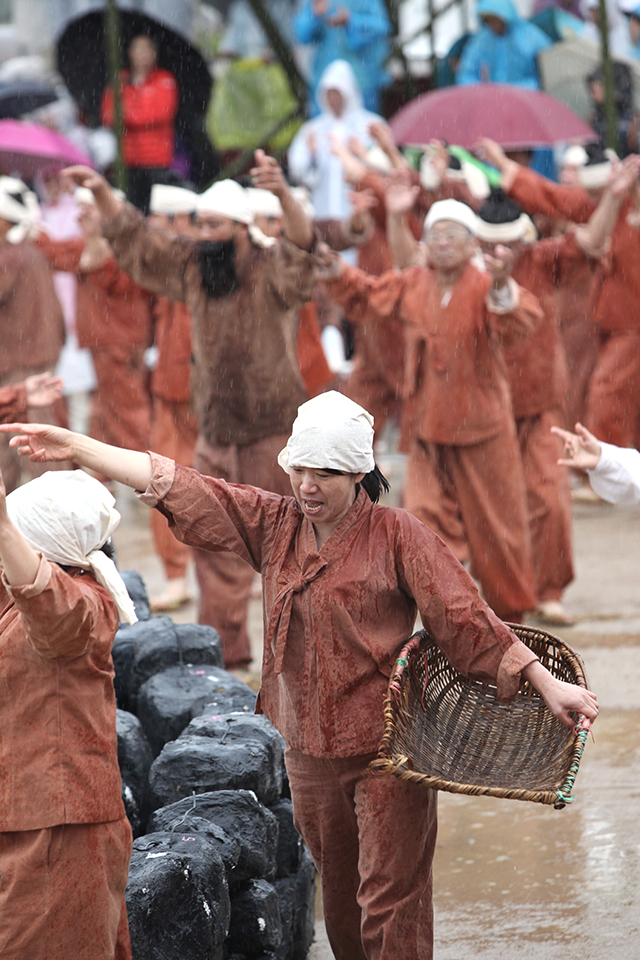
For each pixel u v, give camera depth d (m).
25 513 10.25
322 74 41.41
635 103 37.84
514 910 13.91
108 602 10.40
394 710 10.39
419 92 42.16
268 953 12.38
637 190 27.84
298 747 11.13
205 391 21.67
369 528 11.13
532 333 22.84
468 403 22.02
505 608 22.73
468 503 22.52
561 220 28.03
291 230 20.84
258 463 21.73
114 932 10.25
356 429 10.85
